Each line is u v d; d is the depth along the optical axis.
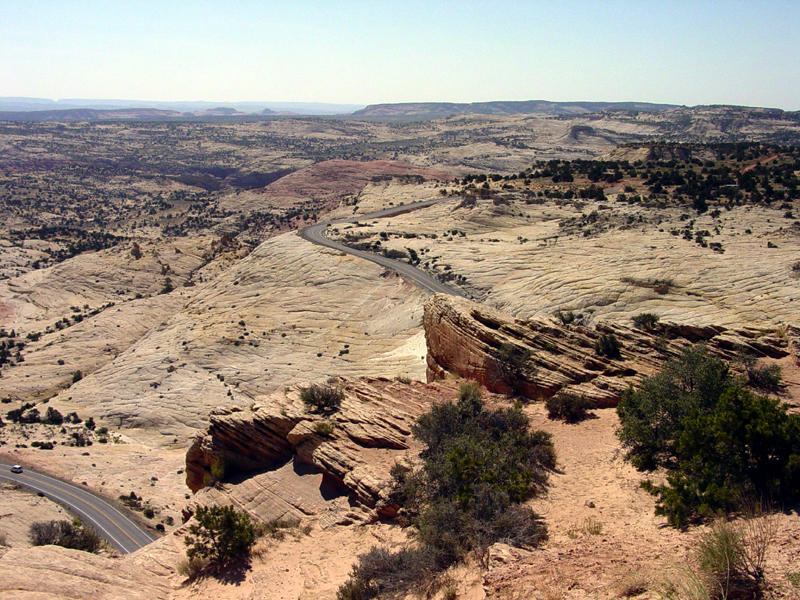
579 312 78.25
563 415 21.70
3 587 12.62
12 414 86.94
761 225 103.31
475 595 10.16
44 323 142.75
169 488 60.84
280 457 22.19
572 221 124.50
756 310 69.31
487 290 94.44
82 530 26.25
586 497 14.63
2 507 53.94
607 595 8.46
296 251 130.38
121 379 93.12
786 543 8.55
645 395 17.91
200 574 15.35
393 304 101.56
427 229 138.12
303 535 16.72
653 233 106.06
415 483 16.31
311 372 84.56
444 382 28.17
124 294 159.25
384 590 11.98
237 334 101.75
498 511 13.03
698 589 7.70
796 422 11.90
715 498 11.12
